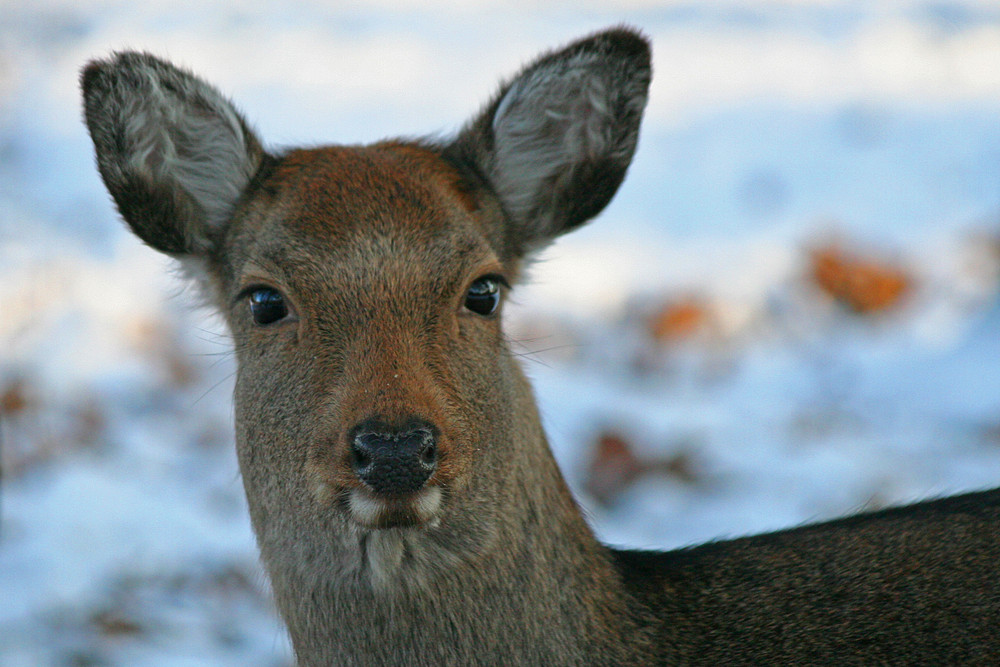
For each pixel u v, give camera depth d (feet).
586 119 25.46
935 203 62.85
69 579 34.81
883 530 23.99
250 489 23.13
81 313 51.19
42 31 80.74
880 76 82.79
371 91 80.79
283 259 22.02
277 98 79.15
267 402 22.21
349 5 103.65
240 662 31.71
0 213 56.85
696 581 23.82
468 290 22.49
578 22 96.94
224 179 24.36
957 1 98.07
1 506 38.91
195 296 25.44
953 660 22.44
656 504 38.93
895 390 45.75
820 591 23.38
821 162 69.87
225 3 99.25
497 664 22.22
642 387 47.85
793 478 39.75
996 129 72.90
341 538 21.63
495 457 22.16
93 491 39.83
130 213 24.47
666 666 22.94
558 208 25.75
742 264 56.90
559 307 54.34
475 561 22.00
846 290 52.06
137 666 31.40
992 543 23.39
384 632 22.04
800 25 94.58
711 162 71.10
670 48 90.53
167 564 35.68
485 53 89.25
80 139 71.67
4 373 44.29
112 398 46.06
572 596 22.98
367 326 21.38
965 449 41.01
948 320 50.83
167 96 24.27
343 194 22.40
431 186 22.97
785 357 49.62
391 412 20.30
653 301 52.85
